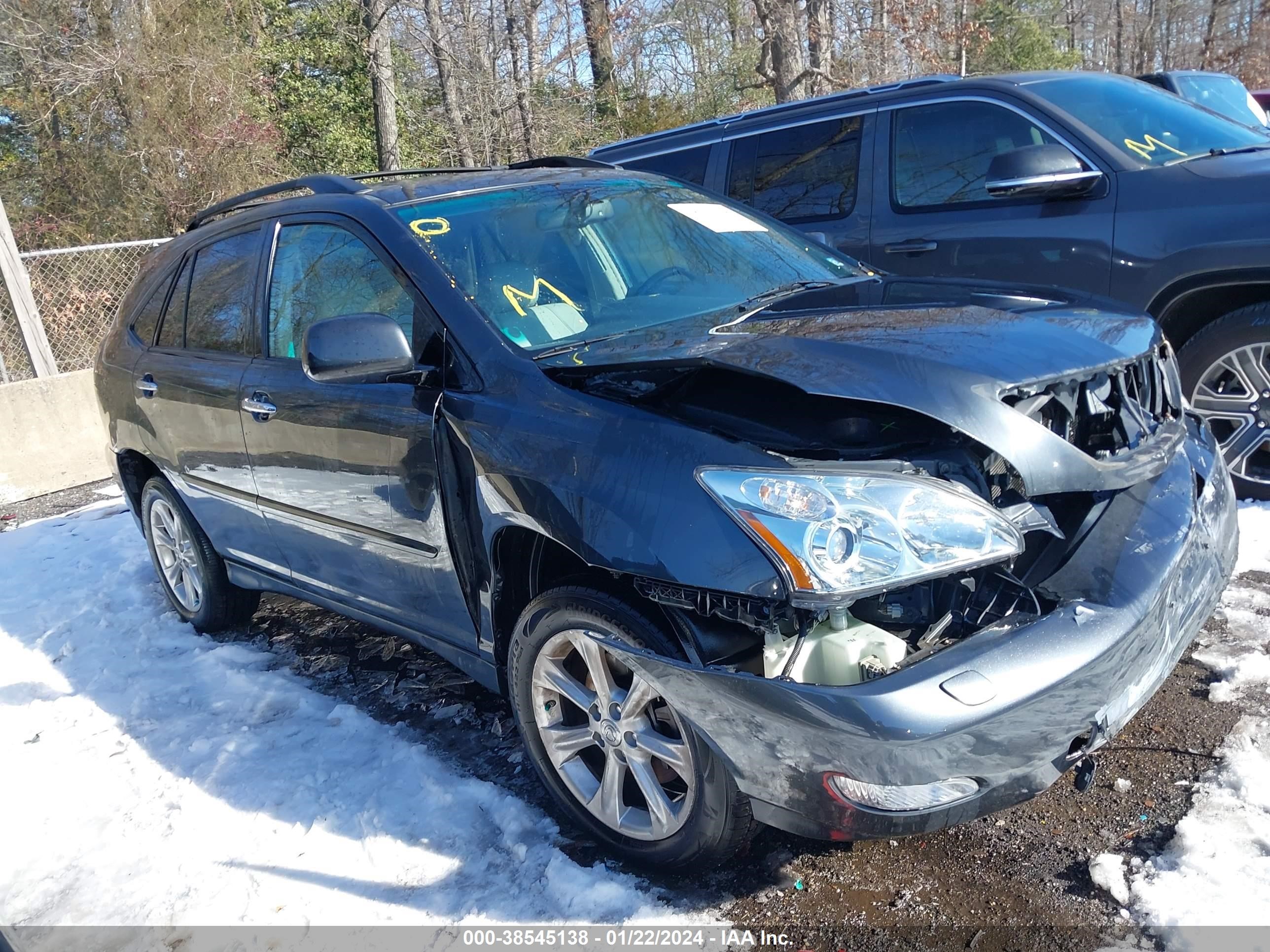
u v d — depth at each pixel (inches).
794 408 100.3
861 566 85.5
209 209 180.9
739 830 98.0
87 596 220.7
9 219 689.0
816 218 231.3
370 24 677.3
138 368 185.9
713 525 91.0
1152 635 95.0
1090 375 100.0
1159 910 93.3
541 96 761.6
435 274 127.1
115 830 130.0
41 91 684.7
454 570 123.9
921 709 83.4
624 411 103.0
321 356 112.6
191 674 174.9
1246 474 180.9
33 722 163.8
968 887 100.3
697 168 253.6
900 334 103.4
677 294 135.7
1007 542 89.7
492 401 114.5
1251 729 118.3
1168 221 178.2
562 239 138.6
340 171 764.6
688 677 94.0
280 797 131.7
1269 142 196.7
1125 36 1289.4
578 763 114.0
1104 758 117.6
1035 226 195.0
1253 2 1216.2
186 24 687.7
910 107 218.5
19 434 328.5
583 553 99.7
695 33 774.5
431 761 135.0
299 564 159.2
